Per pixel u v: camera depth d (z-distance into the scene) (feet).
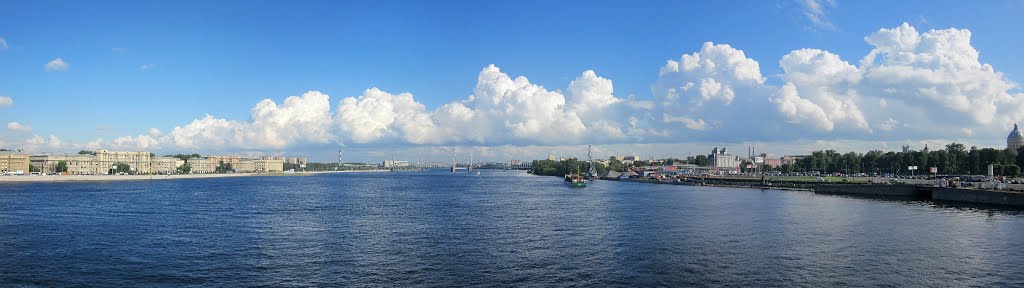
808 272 203.21
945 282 189.47
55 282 196.24
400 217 380.17
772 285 187.21
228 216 388.98
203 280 198.39
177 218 375.25
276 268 214.69
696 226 321.11
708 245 255.70
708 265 215.31
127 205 479.00
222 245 262.67
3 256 237.25
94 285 192.24
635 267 212.64
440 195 635.25
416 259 229.25
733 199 549.95
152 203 503.20
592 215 388.16
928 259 222.69
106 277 202.49
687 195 627.46
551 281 194.18
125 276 203.82
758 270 206.69
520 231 305.12
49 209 436.76
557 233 296.71
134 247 257.75
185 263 223.51
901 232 289.74
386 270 210.59
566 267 213.46
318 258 232.12
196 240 277.03
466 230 310.24
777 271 205.16
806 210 415.03
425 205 483.51
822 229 303.68
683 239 273.13
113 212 415.85
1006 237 271.90
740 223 333.83
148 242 271.08
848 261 220.02
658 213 399.44
